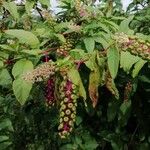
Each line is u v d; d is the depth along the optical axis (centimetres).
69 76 52
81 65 61
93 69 55
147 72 67
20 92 53
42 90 72
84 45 63
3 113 88
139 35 60
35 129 87
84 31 64
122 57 54
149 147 76
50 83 58
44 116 84
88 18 68
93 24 65
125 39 53
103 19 67
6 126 81
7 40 66
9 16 77
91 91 55
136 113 74
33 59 58
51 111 82
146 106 74
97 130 78
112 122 76
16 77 54
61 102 52
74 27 63
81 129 78
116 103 71
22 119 88
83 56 56
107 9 84
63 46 61
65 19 76
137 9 99
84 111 75
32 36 58
